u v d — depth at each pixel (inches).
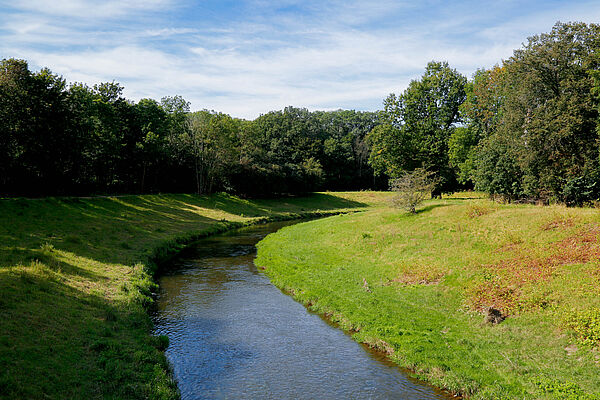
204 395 471.5
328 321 730.2
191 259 1275.8
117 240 1226.6
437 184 1964.8
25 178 1685.5
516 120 1346.0
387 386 494.3
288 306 815.1
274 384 498.9
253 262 1240.8
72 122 1774.1
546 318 582.2
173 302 824.9
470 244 960.9
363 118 5812.0
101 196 1927.9
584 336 518.3
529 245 840.3
